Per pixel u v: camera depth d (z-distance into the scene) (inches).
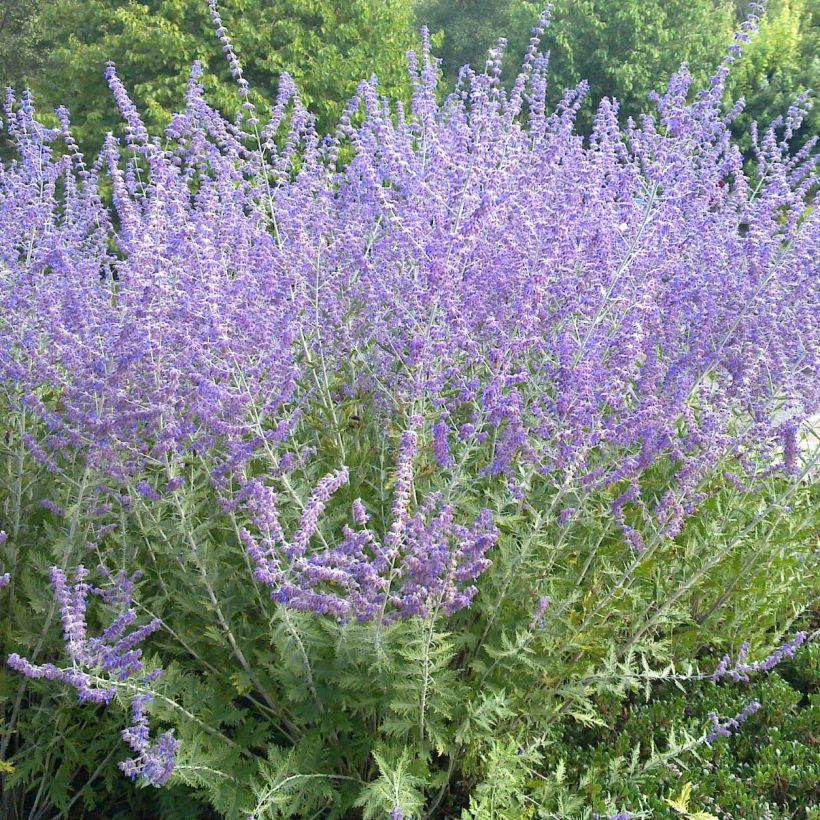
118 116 460.1
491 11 815.1
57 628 139.2
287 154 209.2
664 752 150.7
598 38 629.6
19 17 625.6
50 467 138.6
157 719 135.5
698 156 223.8
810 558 185.2
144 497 141.0
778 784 146.3
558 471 152.7
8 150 374.9
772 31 570.3
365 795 112.9
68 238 200.7
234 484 154.9
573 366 142.6
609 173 212.2
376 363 169.0
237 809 118.5
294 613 124.2
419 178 182.5
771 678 169.3
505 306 159.6
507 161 179.5
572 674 145.9
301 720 127.8
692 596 180.2
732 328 164.7
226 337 125.7
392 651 121.6
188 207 200.4
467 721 126.7
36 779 142.3
